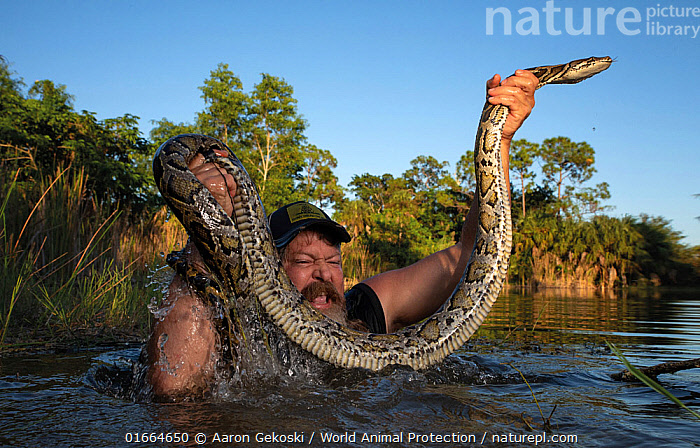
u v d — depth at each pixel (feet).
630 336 5.15
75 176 8.16
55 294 5.33
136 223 9.46
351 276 15.38
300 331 2.91
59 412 2.11
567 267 25.00
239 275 2.79
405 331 3.20
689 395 2.57
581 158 53.42
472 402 2.32
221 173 2.91
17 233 6.29
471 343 4.59
